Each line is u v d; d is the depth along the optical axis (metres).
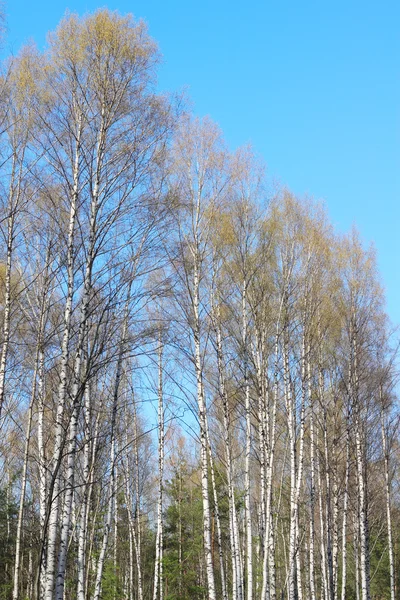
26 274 17.44
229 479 19.48
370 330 25.70
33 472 20.72
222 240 19.75
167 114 14.96
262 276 20.47
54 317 16.95
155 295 16.45
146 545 34.16
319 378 24.36
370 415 26.06
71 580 22.27
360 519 23.61
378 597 36.50
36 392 17.53
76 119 14.23
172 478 35.41
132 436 25.25
